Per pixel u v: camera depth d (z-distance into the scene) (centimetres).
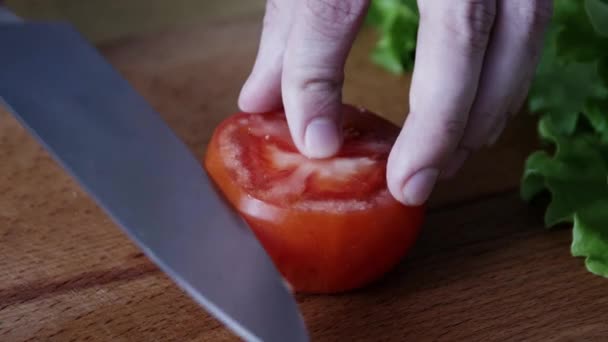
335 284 31
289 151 32
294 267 31
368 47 45
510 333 30
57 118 30
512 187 37
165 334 30
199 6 49
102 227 34
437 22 29
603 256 32
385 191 31
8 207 34
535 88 38
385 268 31
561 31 37
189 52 44
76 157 29
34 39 33
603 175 34
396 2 43
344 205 30
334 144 31
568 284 32
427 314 31
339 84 30
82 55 33
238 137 32
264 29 33
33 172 36
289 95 30
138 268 32
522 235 34
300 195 30
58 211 34
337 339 30
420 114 29
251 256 29
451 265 33
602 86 37
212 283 27
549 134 36
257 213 30
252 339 26
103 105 32
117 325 30
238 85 42
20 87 31
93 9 48
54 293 31
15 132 38
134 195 29
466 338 30
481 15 29
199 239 29
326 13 29
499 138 40
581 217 33
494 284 32
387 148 32
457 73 29
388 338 30
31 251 33
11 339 30
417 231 32
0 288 31
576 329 31
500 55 30
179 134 39
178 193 30
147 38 44
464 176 37
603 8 36
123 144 31
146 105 33
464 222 35
